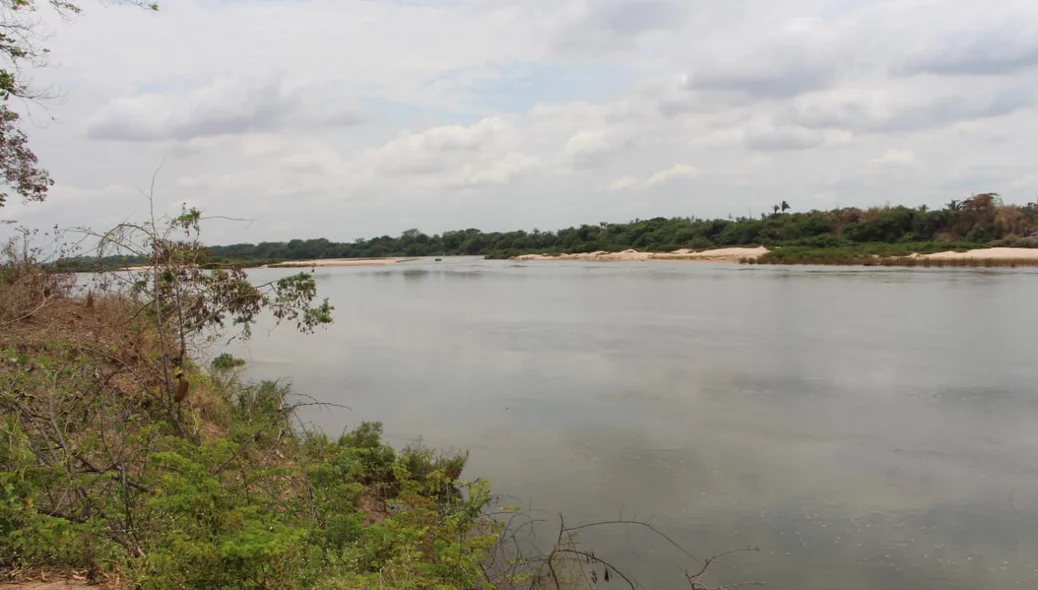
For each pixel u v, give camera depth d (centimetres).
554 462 1118
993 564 775
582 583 716
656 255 9975
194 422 627
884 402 1456
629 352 2142
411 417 1399
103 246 590
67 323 788
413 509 631
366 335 2673
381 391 1644
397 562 523
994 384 1593
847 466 1081
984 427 1270
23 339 641
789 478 1034
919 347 2097
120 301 802
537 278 6309
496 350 2253
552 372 1861
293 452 660
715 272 6288
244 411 945
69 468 443
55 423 463
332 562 466
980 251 6688
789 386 1620
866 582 741
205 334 1095
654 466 1093
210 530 422
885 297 3559
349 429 1281
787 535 849
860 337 2312
